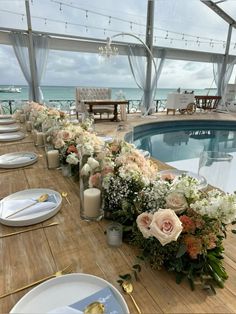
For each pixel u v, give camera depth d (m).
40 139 1.99
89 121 2.39
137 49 8.09
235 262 0.74
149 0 7.31
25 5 6.16
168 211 0.65
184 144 5.74
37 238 0.83
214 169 1.40
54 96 19.81
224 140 6.19
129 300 0.60
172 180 0.88
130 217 0.81
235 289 0.64
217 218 0.67
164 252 0.67
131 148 1.15
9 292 0.61
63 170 1.40
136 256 0.75
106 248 0.78
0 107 6.02
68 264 0.71
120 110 6.72
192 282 0.65
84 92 7.48
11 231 0.87
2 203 1.03
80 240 0.82
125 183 0.89
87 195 0.93
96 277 0.63
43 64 6.93
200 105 9.41
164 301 0.60
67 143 1.42
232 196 0.69
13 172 1.44
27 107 3.22
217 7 7.78
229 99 9.77
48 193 1.14
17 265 0.71
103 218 0.96
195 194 0.72
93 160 0.97
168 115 7.89
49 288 0.61
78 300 0.58
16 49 6.55
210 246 0.66
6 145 2.07
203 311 0.57
